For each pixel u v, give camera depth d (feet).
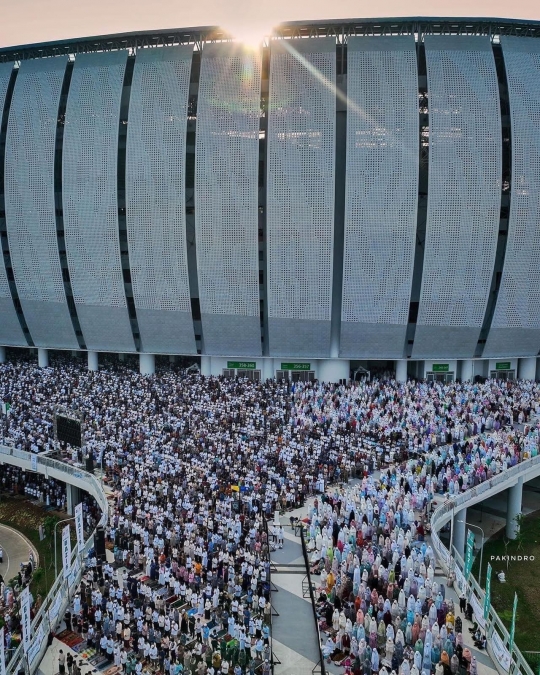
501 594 120.88
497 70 200.34
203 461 130.82
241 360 220.43
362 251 199.21
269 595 88.69
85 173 210.79
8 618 94.94
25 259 225.15
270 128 194.90
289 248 201.05
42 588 116.16
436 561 99.86
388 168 193.77
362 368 217.97
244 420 155.63
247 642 79.20
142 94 203.72
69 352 256.32
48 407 174.09
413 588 85.10
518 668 70.74
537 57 197.36
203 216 203.62
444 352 213.05
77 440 143.95
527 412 169.07
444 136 193.67
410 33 198.08
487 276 202.18
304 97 193.16
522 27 198.08
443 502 116.88
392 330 207.00
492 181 195.42
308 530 104.83
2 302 236.22
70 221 215.31
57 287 225.35
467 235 198.39
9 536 143.13
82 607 87.71
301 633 82.84
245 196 199.72
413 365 222.28
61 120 215.51
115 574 97.50
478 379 213.25
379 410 161.99
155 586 94.68
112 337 226.79
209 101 198.80
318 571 96.84
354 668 72.95
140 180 206.08
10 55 224.12
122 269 216.13
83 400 177.06
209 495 115.96
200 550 96.43
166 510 110.93
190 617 83.35
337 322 212.02
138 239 210.59
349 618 81.61
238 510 112.37
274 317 208.44
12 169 218.18
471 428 155.74
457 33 199.11
